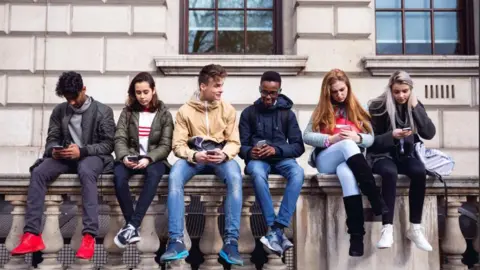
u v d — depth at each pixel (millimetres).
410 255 4141
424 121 4266
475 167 7473
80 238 4145
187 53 8008
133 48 7570
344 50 7660
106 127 4359
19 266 4109
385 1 8164
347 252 4145
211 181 4117
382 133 4402
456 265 4219
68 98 4281
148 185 3934
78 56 7512
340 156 4082
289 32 7949
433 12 8148
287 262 4523
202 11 8102
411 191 4020
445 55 7727
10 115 7441
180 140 4195
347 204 3916
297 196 3984
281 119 4488
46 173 4012
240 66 7527
